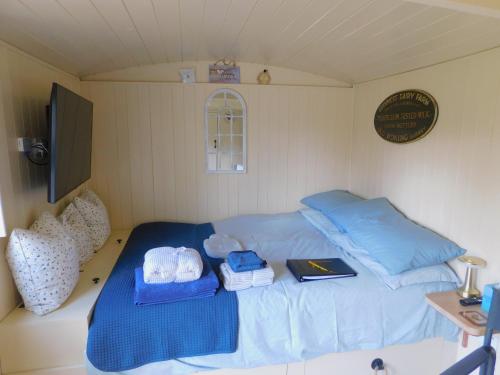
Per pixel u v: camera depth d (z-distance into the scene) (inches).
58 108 60.8
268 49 94.7
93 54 84.7
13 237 58.7
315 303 67.3
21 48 66.4
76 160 76.6
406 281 70.7
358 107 118.3
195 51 97.7
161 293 63.5
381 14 62.7
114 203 112.8
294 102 118.3
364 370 72.1
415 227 83.2
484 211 69.6
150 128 110.8
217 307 64.2
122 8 60.6
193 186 116.6
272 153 120.1
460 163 75.2
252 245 93.3
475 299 67.1
